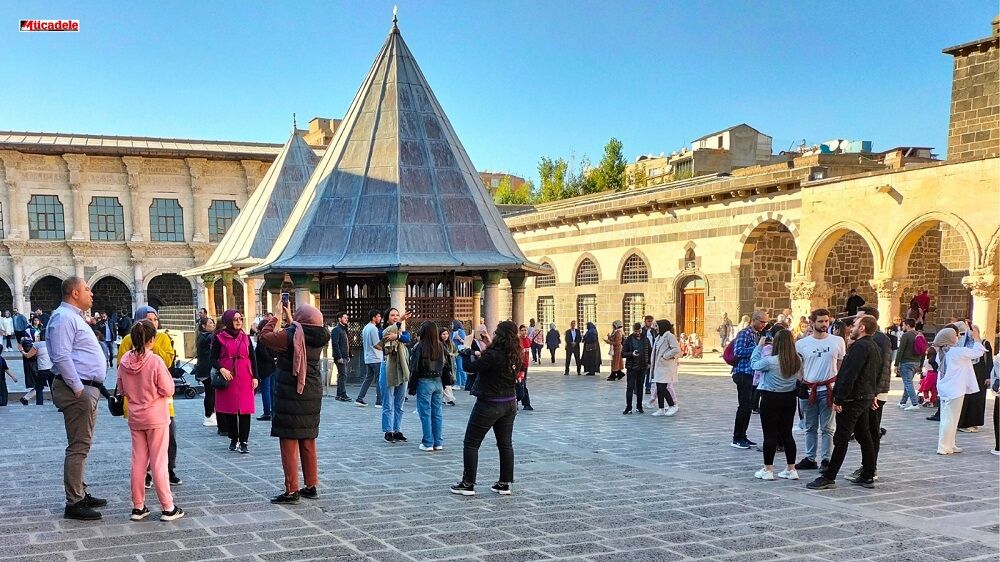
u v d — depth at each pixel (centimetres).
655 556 527
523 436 1125
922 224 2198
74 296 628
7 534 566
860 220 2344
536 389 1880
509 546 547
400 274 1794
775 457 967
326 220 1936
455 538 566
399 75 2158
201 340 1195
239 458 928
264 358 1273
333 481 788
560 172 6069
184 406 1466
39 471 821
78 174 4528
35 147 4375
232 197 4897
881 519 637
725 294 2759
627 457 954
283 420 675
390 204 1938
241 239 2633
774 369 805
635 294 3169
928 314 2895
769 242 2788
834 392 767
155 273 4719
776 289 2808
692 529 600
